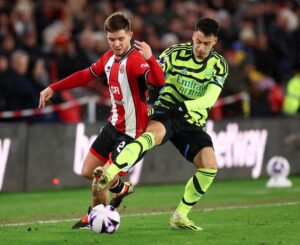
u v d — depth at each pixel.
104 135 28.34
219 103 58.28
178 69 28.66
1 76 50.66
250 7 72.31
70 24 58.97
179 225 28.73
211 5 72.19
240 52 62.56
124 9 63.81
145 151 26.81
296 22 75.31
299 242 26.14
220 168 52.75
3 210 37.50
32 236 27.58
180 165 51.84
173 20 63.94
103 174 25.09
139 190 47.06
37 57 54.66
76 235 27.62
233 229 29.16
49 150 46.72
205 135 28.80
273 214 34.47
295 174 57.19
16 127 45.31
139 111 27.80
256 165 54.91
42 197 43.31
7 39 53.81
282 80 68.31
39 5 61.84
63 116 52.34
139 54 27.58
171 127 28.25
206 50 28.02
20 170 45.59
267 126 55.47
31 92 51.16
